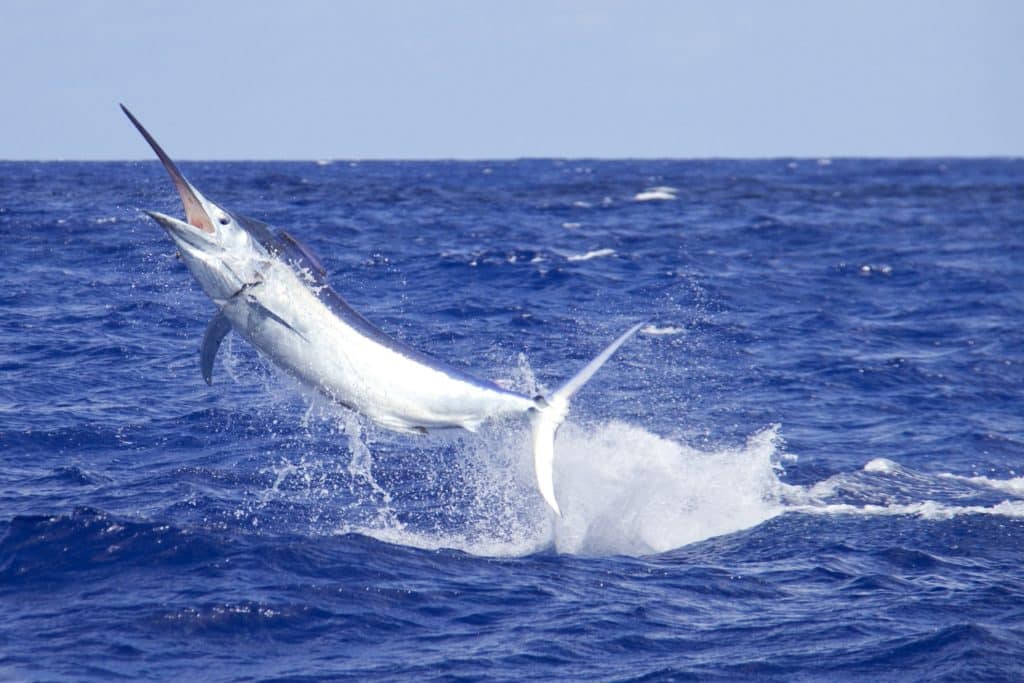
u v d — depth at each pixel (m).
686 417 56.16
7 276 86.50
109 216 126.19
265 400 53.91
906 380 66.12
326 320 30.53
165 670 25.73
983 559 35.62
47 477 41.31
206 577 30.81
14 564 31.36
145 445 46.34
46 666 25.59
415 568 33.06
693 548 36.69
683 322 82.75
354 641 27.89
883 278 111.00
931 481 45.44
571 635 28.72
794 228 158.62
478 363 66.75
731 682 26.27
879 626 29.62
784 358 71.56
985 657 27.53
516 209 187.38
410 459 45.59
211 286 29.47
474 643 28.05
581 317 82.75
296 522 37.53
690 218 176.00
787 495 42.88
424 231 137.88
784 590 32.53
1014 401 62.31
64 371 58.66
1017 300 98.56
